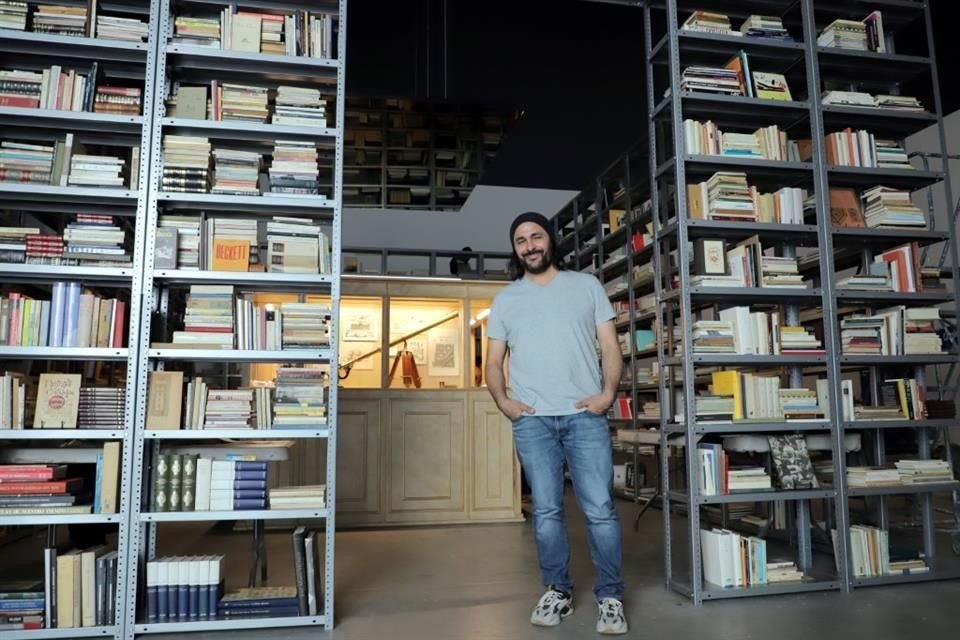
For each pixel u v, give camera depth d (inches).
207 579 102.7
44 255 104.8
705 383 219.1
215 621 100.3
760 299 134.6
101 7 114.3
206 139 110.7
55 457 103.9
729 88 131.0
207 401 106.1
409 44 225.0
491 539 177.8
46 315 103.3
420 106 256.4
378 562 149.4
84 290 114.1
